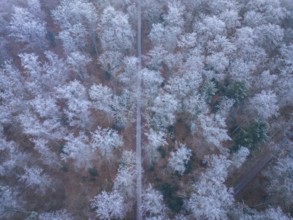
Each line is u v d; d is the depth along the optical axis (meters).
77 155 43.34
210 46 52.12
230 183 49.34
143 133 49.25
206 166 46.59
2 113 46.97
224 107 47.41
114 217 42.75
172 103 43.94
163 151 48.25
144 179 46.06
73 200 46.19
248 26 56.44
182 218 39.69
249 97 50.62
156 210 39.91
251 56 52.88
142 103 49.03
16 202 42.28
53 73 50.25
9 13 60.84
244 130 48.41
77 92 46.88
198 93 48.03
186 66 49.59
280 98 51.19
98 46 59.69
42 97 49.28
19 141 50.16
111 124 50.47
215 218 39.88
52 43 60.28
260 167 50.41
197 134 47.53
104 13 53.56
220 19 55.03
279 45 56.38
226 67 51.75
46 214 40.97
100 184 47.06
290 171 42.91
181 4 58.72
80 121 46.56
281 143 49.81
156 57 50.91
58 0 63.94
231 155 47.16
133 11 58.34
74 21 56.44
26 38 55.69
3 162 44.66
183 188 45.09
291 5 59.22
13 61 58.72
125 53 56.31
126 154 44.81
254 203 47.62
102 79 55.53
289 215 40.97
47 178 45.41
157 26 52.25
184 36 51.97
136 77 50.19
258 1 56.81
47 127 45.38
